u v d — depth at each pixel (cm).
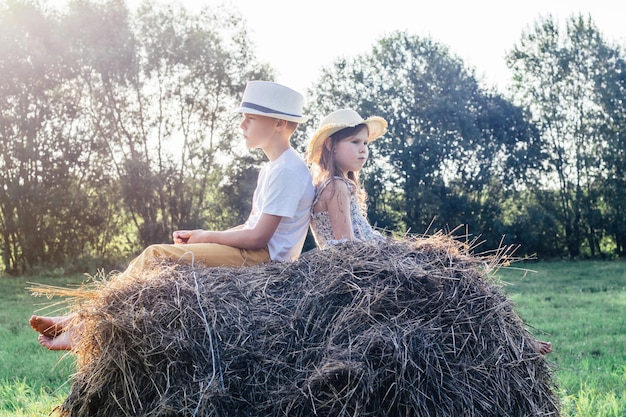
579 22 2938
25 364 759
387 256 330
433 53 2888
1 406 550
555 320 1061
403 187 2786
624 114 2848
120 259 2392
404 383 289
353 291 313
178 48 2445
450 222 2808
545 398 332
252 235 383
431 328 304
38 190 2331
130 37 2388
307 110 2908
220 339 303
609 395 554
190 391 296
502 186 2855
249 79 2556
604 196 2852
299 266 336
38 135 2370
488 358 307
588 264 2522
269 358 300
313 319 309
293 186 389
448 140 2798
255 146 414
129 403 305
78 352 335
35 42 2336
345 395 283
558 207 2877
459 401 295
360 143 420
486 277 338
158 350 301
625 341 880
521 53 2966
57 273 2325
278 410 293
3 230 2386
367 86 2909
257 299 319
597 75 2875
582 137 2869
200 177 2516
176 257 366
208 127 2527
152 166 2461
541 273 2053
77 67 2370
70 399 323
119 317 310
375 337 293
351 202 414
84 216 2384
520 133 2902
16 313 1252
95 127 2439
